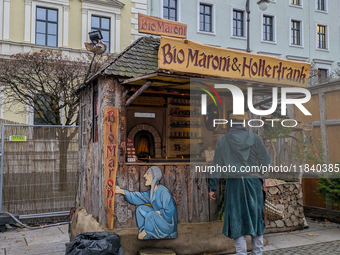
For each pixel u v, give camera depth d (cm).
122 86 422
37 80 1088
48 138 658
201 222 431
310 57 2353
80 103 582
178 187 423
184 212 424
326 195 563
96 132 472
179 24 551
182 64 348
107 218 394
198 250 419
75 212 522
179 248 413
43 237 538
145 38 496
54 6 1623
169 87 463
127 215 400
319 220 624
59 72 1059
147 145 679
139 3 1809
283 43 2267
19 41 1552
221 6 2080
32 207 640
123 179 402
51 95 1061
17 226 616
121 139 409
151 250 395
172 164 422
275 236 510
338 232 532
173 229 412
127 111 659
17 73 1075
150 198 409
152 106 677
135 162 436
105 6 1720
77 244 317
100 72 416
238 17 2164
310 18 2367
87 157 503
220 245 428
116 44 1745
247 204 349
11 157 633
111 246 320
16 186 633
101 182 418
